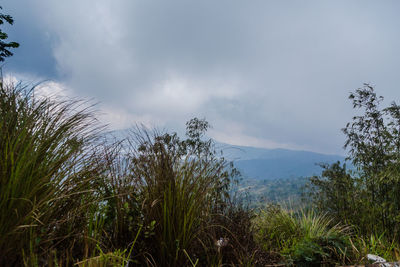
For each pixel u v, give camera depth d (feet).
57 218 5.73
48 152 5.74
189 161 8.04
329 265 9.52
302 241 11.03
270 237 12.63
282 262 9.30
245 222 9.66
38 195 5.20
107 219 7.06
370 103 14.14
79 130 6.53
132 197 7.45
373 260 9.64
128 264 6.26
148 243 7.03
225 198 9.52
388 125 13.17
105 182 7.30
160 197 7.11
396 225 12.61
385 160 13.24
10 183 4.60
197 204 7.36
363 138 14.32
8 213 4.57
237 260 8.10
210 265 7.28
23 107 6.20
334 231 12.91
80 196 6.09
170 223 6.93
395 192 12.76
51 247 5.24
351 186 15.02
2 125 5.30
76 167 6.23
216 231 8.61
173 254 6.84
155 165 7.61
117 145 7.74
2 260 4.48
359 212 14.29
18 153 5.03
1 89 6.19
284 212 14.65
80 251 6.00
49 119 6.28
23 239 4.83
